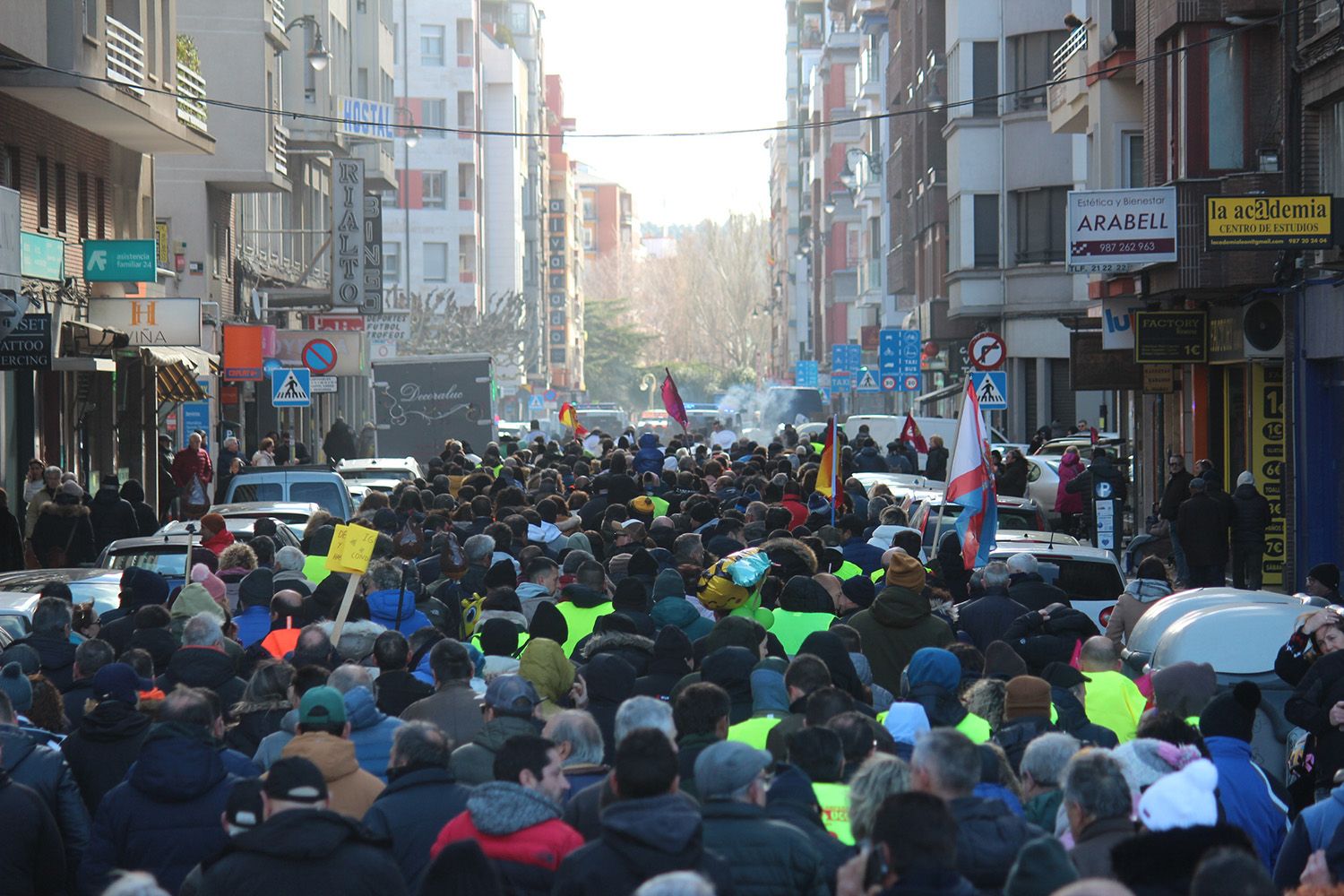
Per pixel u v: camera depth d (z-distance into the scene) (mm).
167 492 93188
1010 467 75625
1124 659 30766
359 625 26594
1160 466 86000
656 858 13586
